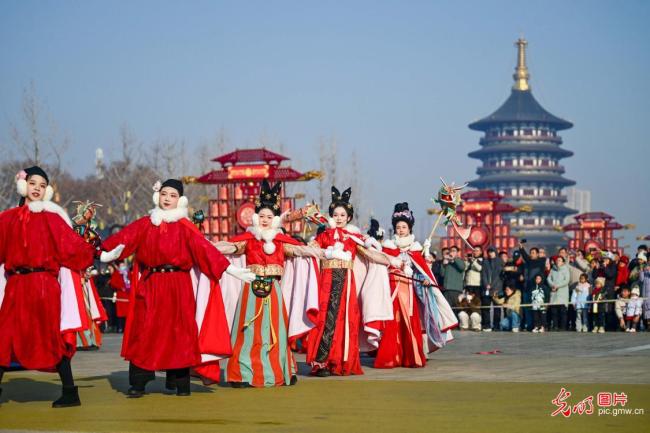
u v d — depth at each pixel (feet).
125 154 189.26
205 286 31.42
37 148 144.36
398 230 42.47
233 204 109.09
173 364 29.99
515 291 72.23
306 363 41.47
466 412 26.27
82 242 28.84
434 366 40.37
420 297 42.29
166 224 30.63
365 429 23.66
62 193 213.25
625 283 70.28
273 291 33.78
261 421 25.11
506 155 533.55
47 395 31.24
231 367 33.14
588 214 190.08
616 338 61.46
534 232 504.84
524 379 34.22
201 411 27.07
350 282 38.09
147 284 30.53
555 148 528.22
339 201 39.22
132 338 30.55
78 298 28.76
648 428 23.59
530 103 551.18
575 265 78.28
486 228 148.05
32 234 28.43
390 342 40.11
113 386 33.71
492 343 57.47
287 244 34.71
